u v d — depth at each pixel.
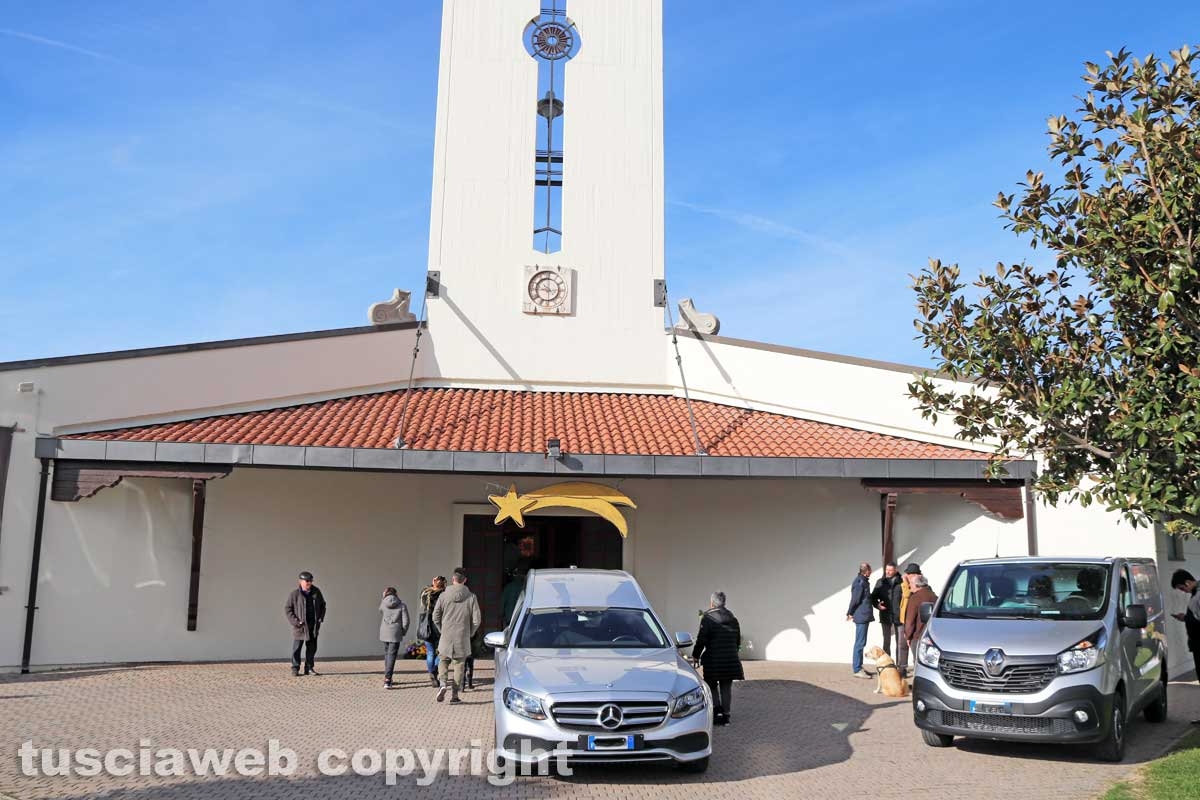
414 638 19.08
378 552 19.31
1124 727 10.04
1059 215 9.82
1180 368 8.86
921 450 17.89
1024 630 10.06
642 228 21.88
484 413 19.25
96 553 17.14
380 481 19.58
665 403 20.81
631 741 8.75
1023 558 11.52
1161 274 8.96
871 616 16.64
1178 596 18.19
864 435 18.81
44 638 16.53
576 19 22.58
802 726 11.91
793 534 19.30
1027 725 9.50
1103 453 9.66
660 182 22.09
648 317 21.56
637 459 17.17
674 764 9.61
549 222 22.31
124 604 17.27
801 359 19.92
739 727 11.85
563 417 19.34
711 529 19.58
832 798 8.48
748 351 20.53
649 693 8.94
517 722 8.84
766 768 9.63
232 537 18.39
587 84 22.36
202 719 11.88
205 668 16.69
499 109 22.00
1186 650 18.17
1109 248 9.38
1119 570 11.03
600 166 22.05
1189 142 8.74
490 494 19.38
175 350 18.17
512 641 10.38
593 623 10.66
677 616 19.23
